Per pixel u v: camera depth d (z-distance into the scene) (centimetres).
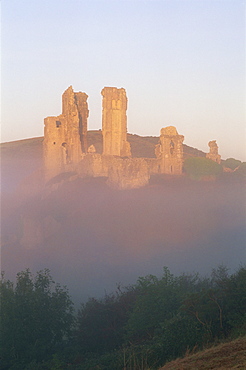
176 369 2022
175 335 2656
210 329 2692
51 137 13538
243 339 2255
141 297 3578
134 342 3353
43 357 3547
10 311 3622
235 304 2867
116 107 13625
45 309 3838
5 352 3503
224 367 1870
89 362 2992
